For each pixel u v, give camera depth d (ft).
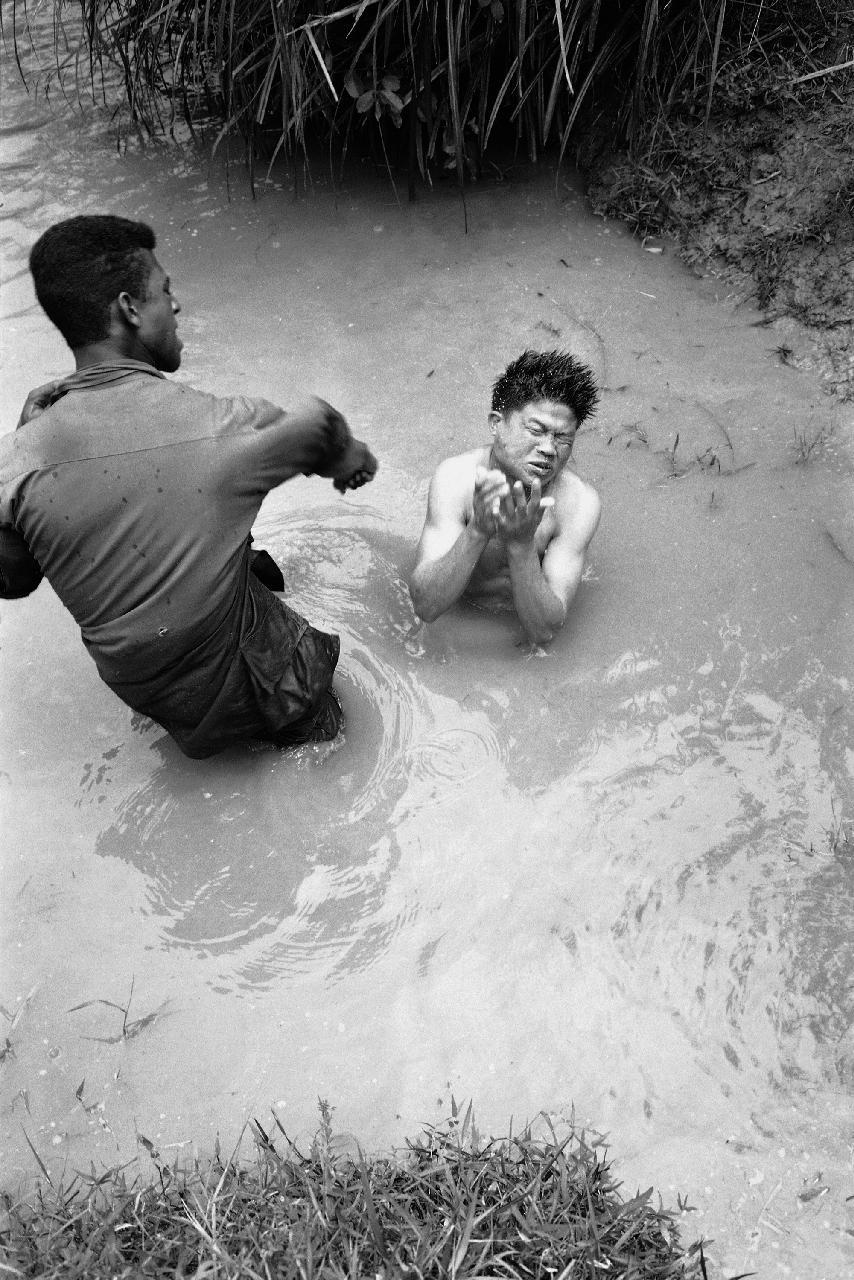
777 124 14.49
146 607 8.62
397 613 11.37
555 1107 8.50
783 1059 8.73
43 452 8.37
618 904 9.51
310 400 8.84
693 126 14.94
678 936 9.34
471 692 10.79
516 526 9.85
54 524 8.40
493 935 9.34
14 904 9.59
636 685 10.85
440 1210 7.79
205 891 9.64
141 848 9.89
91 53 16.29
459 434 12.91
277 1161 8.09
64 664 11.11
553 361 10.23
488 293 14.39
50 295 8.44
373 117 15.66
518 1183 7.95
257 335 13.97
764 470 12.53
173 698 9.21
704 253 14.65
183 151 16.16
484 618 11.34
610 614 11.35
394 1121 8.44
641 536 11.98
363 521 12.17
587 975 9.14
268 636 9.40
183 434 8.42
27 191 15.70
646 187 15.05
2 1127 8.48
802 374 13.50
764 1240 7.89
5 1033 8.91
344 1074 8.68
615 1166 8.22
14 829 10.01
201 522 8.50
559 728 10.56
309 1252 7.32
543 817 10.00
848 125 14.23
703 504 12.25
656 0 13.66
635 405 13.17
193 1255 7.61
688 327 14.02
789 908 9.48
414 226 15.23
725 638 11.17
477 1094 8.56
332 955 9.27
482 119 14.71
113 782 10.28
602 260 14.79
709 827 9.94
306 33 13.52
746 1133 8.38
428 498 11.24
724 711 10.68
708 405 13.17
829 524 12.04
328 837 9.90
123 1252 7.70
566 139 14.39
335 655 10.07
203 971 9.21
